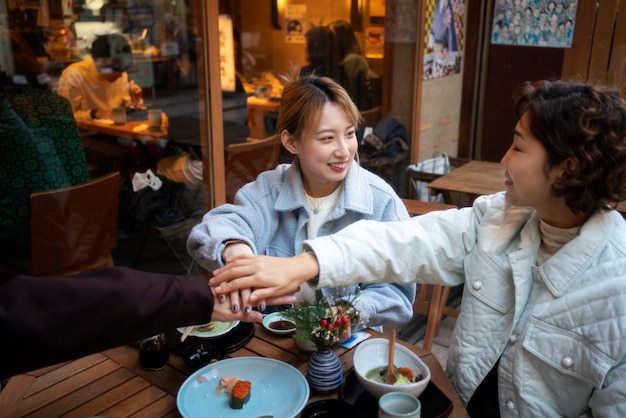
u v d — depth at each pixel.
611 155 0.89
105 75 2.66
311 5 3.82
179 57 2.69
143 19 2.67
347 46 3.94
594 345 0.95
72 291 0.87
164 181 2.82
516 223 1.12
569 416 1.04
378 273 1.16
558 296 1.01
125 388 1.19
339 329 1.14
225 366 1.20
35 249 2.35
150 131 2.77
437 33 4.15
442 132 4.56
